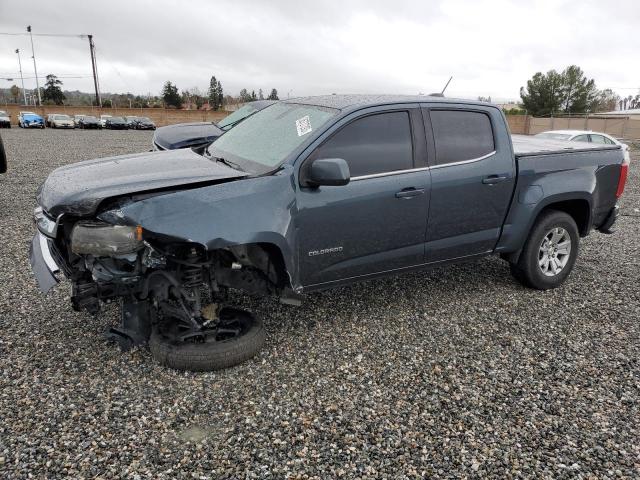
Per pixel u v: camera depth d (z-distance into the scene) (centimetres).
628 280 568
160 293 354
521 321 454
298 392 337
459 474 269
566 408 329
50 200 335
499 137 464
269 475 264
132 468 266
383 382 352
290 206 360
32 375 345
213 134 920
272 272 379
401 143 412
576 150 519
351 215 387
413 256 433
